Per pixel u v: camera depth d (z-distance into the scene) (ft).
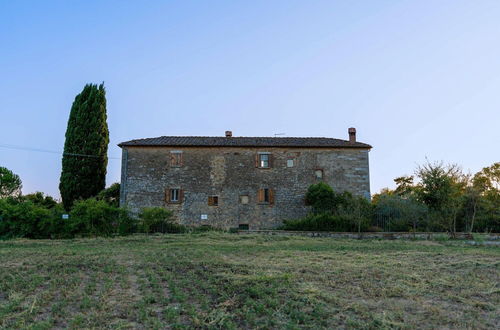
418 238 63.16
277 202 88.33
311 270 33.96
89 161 93.91
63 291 25.89
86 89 98.73
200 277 30.91
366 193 89.25
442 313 21.72
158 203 87.66
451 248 51.57
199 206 87.76
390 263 37.91
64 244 55.98
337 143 92.68
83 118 95.71
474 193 65.98
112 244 55.77
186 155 89.81
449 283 29.25
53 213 66.64
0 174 107.65
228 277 30.17
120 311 21.94
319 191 83.87
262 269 34.27
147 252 46.39
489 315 21.67
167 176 88.79
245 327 19.56
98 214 65.92
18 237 63.82
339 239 63.16
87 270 34.27
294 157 90.38
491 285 28.89
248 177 89.20
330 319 20.61
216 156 90.02
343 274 32.22
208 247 51.88
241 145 89.81
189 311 21.38
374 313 21.53
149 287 27.71
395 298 25.11
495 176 98.84
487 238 59.77
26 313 21.31
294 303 23.06
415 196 67.72
